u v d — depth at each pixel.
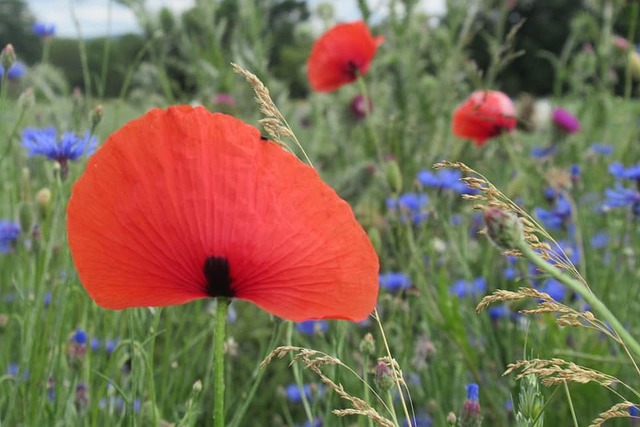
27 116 0.87
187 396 0.64
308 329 0.70
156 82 1.13
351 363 0.59
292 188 0.34
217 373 0.35
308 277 0.34
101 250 0.34
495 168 1.05
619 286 0.74
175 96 1.22
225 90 1.13
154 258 0.34
